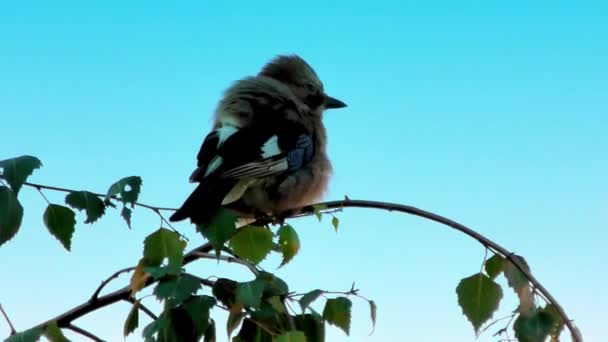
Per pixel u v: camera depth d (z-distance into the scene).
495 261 3.25
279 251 3.49
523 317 3.04
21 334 2.74
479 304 3.15
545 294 3.14
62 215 3.02
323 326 2.98
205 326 2.72
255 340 2.92
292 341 2.63
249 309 2.86
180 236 3.20
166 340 2.73
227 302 2.89
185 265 3.57
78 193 3.00
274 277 2.99
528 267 3.22
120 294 3.38
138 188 2.98
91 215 2.98
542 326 2.99
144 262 3.12
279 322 2.89
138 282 3.12
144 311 3.13
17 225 2.85
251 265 3.17
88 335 3.34
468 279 3.17
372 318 3.06
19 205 2.85
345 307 2.98
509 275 3.18
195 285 2.78
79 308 3.36
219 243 3.22
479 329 3.13
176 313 2.76
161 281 2.83
